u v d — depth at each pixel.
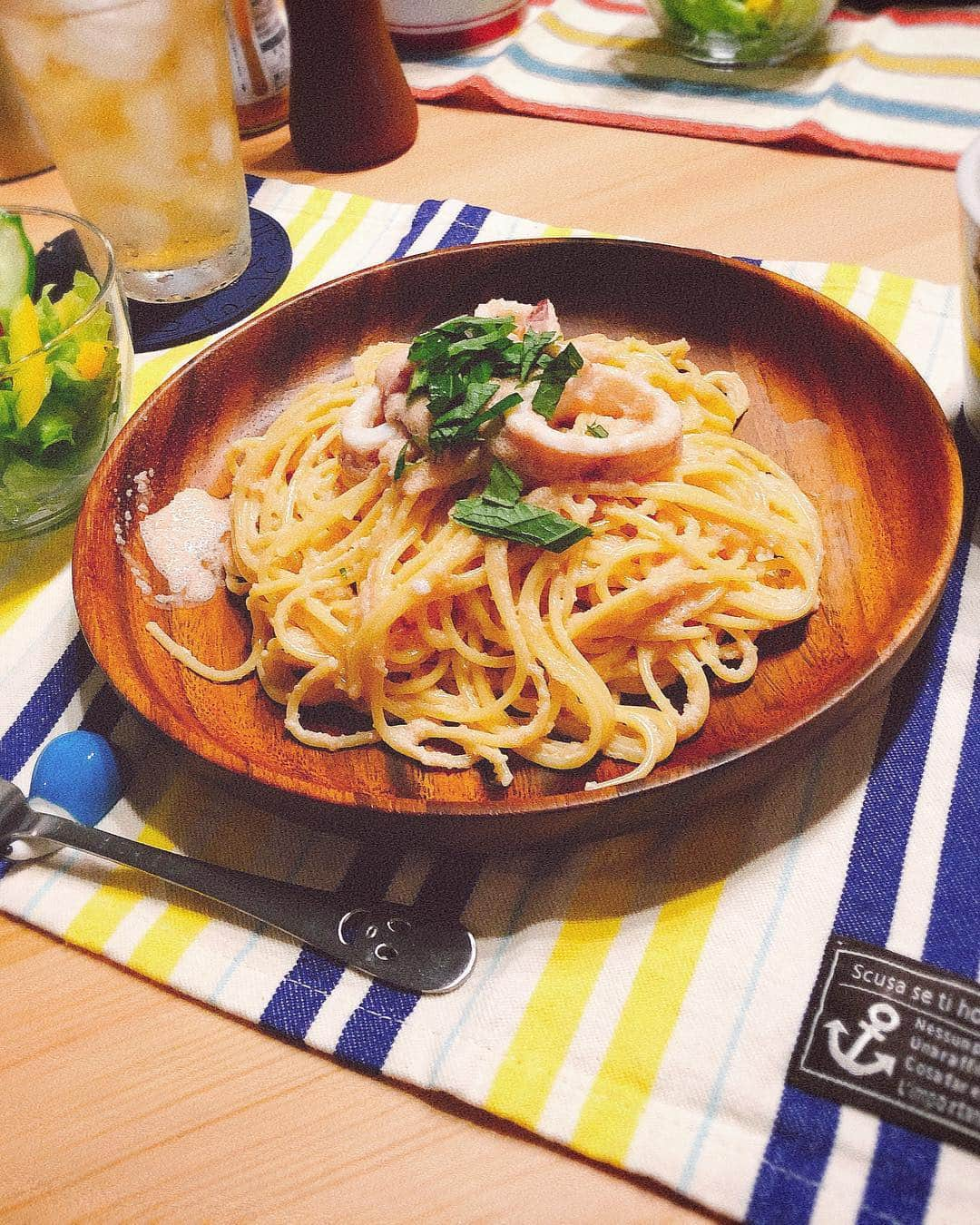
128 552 0.30
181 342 0.41
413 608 0.28
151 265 0.41
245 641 0.30
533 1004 0.23
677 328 0.35
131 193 0.39
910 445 0.29
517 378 0.29
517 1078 0.22
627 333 0.35
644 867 0.25
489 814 0.22
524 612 0.28
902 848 0.24
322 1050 0.23
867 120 0.46
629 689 0.29
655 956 0.23
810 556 0.29
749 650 0.28
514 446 0.28
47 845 0.26
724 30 0.48
